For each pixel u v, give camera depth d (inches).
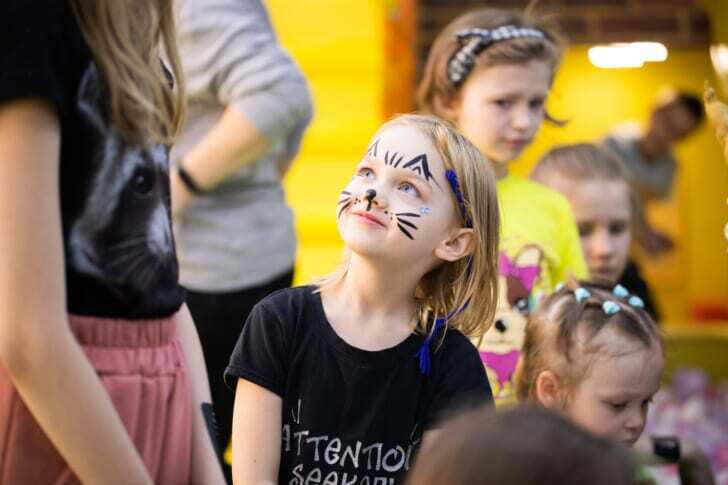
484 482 75.3
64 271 102.3
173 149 186.5
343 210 128.9
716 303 434.0
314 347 127.5
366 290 128.1
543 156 235.5
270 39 186.7
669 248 433.1
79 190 105.0
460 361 129.4
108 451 101.0
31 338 98.1
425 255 128.2
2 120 99.7
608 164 230.7
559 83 436.8
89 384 100.6
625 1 437.4
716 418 326.6
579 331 161.0
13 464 103.7
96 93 105.2
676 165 430.0
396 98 339.0
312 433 126.0
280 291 132.4
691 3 433.7
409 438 126.6
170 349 113.7
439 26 407.2
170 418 112.3
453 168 129.7
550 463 75.2
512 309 182.4
